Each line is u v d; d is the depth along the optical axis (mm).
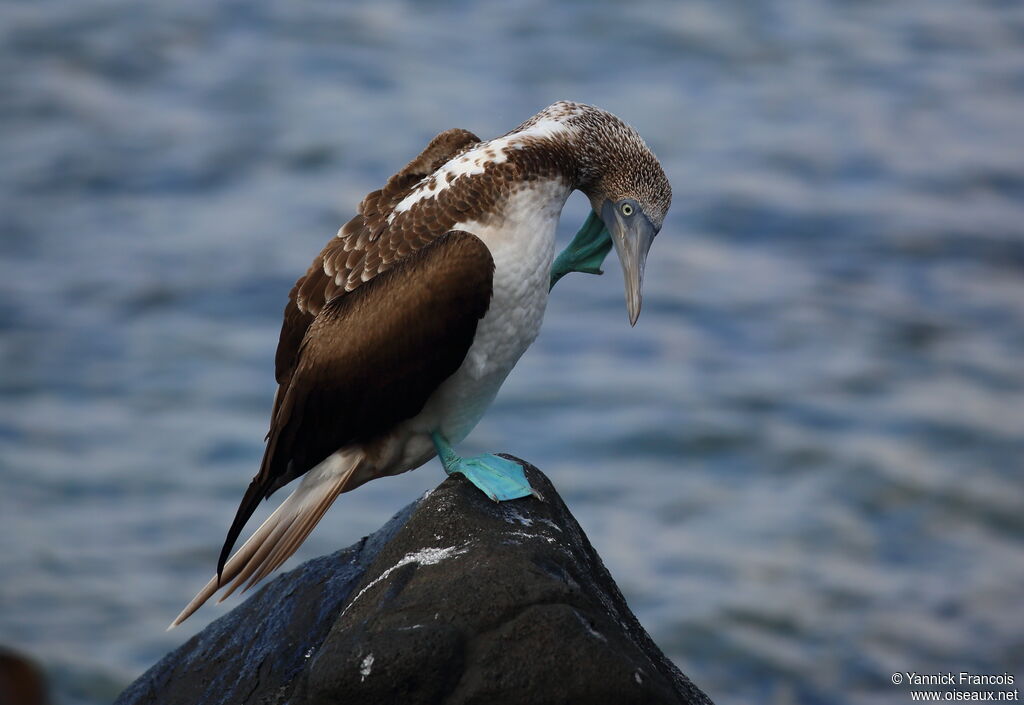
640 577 15812
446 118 32625
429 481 17641
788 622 14961
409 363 6242
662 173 6770
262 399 20172
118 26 37406
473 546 5758
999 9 41844
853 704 13711
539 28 39469
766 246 25875
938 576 15977
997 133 31828
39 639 13953
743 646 14539
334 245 6586
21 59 34750
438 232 6277
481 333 6285
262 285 23719
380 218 6508
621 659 5203
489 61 37031
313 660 5590
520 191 6262
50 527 16391
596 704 5180
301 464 6543
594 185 6754
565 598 5375
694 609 15133
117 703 6867
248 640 6699
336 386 6328
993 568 16172
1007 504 17500
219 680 6602
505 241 6223
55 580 15109
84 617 14422
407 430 6555
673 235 26312
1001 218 26859
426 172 6734
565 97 34344
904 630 14805
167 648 13914
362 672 5203
